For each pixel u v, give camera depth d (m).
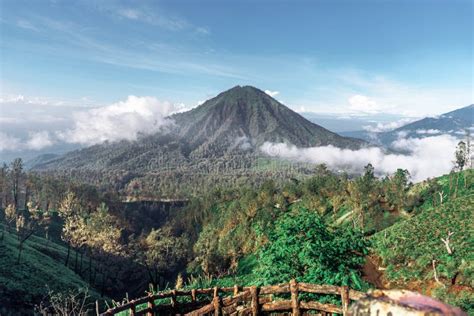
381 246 68.94
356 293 10.38
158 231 122.81
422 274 53.00
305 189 146.25
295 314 11.33
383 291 3.94
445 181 116.81
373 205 110.06
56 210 156.38
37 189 162.12
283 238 14.22
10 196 159.38
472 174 114.06
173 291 13.45
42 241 114.44
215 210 175.88
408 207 103.62
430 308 3.40
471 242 57.31
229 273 102.38
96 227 109.81
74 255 111.38
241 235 121.56
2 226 114.69
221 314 11.68
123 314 16.34
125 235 164.25
